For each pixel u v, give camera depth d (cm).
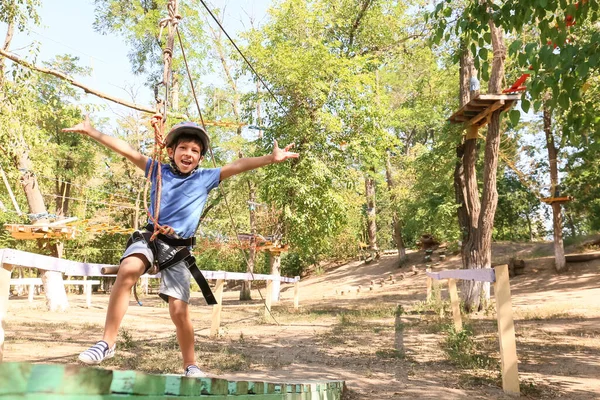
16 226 1791
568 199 2666
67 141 3075
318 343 1042
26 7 1506
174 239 313
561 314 1502
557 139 2692
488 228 1766
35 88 1451
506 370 630
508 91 1573
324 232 2270
